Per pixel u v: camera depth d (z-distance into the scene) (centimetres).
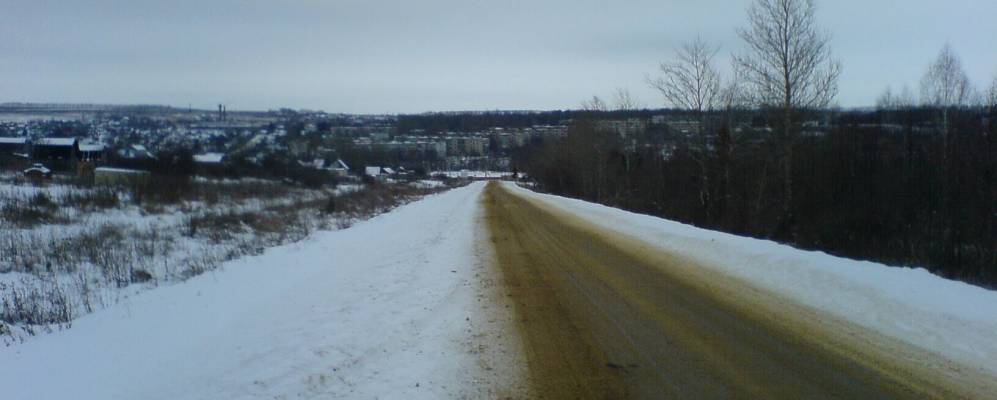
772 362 693
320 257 1477
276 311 917
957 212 2558
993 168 2883
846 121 3569
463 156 17300
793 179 2931
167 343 765
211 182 4159
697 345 762
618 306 975
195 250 1777
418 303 981
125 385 623
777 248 1419
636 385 629
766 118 2745
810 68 2561
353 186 6103
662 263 1395
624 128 5216
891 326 820
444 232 2098
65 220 2052
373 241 1809
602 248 1673
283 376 643
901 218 2650
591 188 5334
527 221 2566
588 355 727
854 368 669
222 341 767
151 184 3256
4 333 853
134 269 1413
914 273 1104
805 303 966
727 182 3039
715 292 1068
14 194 2428
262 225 2325
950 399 581
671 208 3394
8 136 8775
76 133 10638
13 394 604
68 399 589
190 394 597
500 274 1264
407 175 11269
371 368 673
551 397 598
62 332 860
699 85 3581
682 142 3906
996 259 1834
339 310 923
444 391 612
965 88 3662
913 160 3138
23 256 1497
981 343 735
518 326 856
